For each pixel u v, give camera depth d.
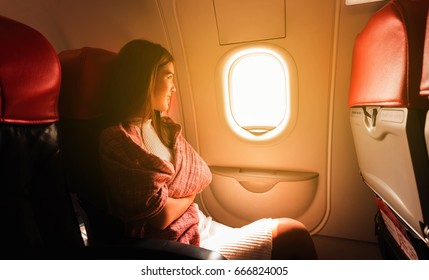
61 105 1.06
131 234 1.08
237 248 1.14
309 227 1.73
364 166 1.32
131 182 1.03
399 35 0.81
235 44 1.50
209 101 1.69
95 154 1.09
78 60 1.03
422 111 0.78
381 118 0.95
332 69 1.44
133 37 1.62
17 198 0.78
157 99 1.21
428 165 0.79
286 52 1.46
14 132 0.75
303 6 1.36
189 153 1.36
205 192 1.92
